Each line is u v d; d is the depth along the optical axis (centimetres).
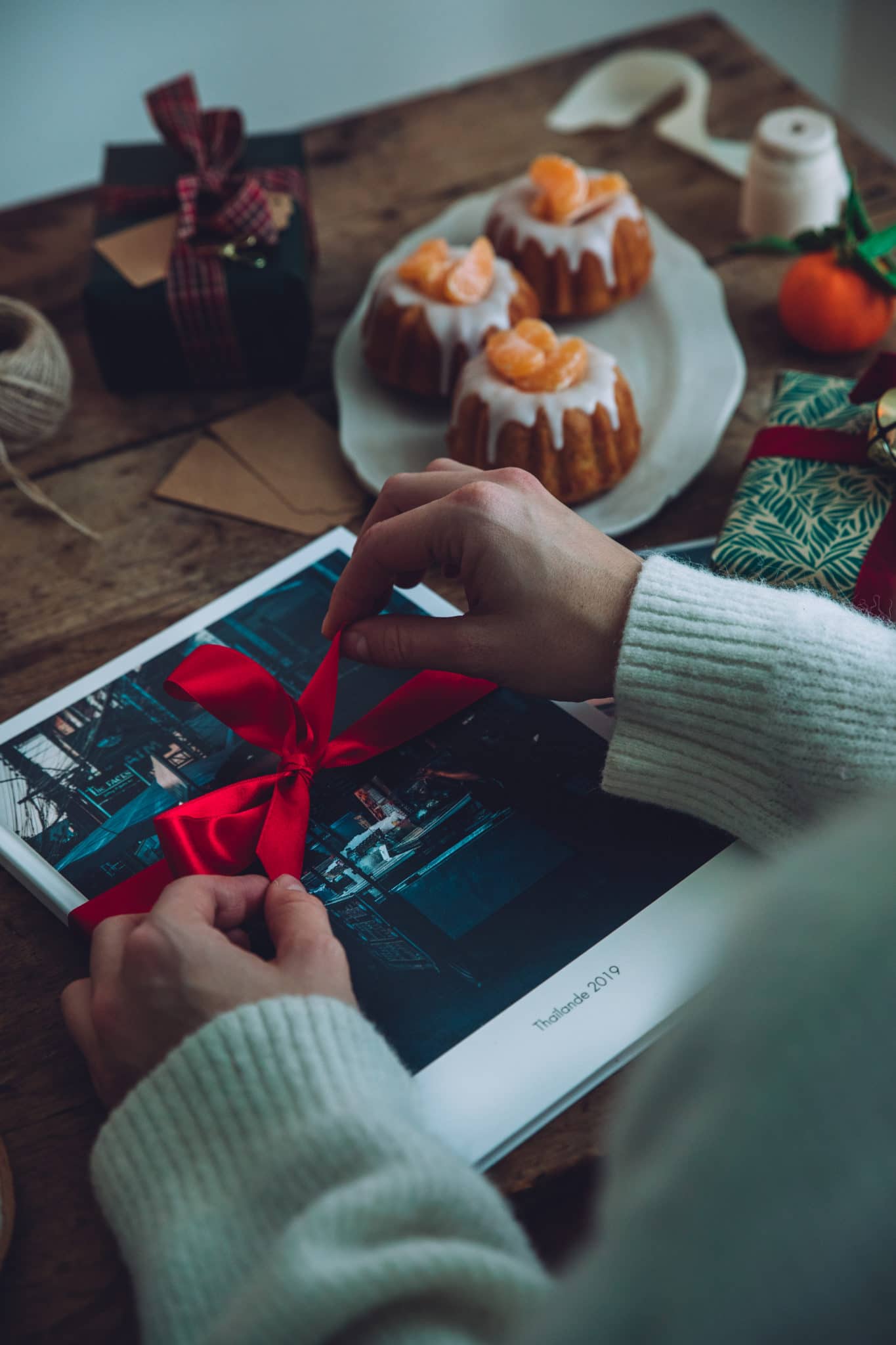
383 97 169
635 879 59
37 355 82
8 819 64
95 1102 55
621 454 80
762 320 96
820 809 57
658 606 58
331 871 60
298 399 92
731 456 86
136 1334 47
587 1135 52
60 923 61
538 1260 45
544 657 60
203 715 69
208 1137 44
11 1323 48
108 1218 45
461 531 60
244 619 74
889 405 69
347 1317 33
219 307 86
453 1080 52
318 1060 44
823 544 68
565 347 79
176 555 81
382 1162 40
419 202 108
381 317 86
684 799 60
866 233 86
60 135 152
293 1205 40
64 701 70
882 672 54
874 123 193
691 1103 26
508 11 166
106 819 64
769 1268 23
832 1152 23
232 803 61
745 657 56
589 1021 54
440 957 57
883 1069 24
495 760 65
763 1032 25
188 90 92
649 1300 24
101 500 85
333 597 65
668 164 109
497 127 114
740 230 103
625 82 115
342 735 65
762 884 29
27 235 106
